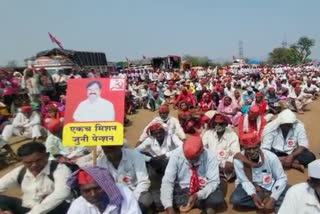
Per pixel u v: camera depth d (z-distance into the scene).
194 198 5.29
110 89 5.02
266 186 5.35
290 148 7.12
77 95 5.05
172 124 7.62
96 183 3.13
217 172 5.43
